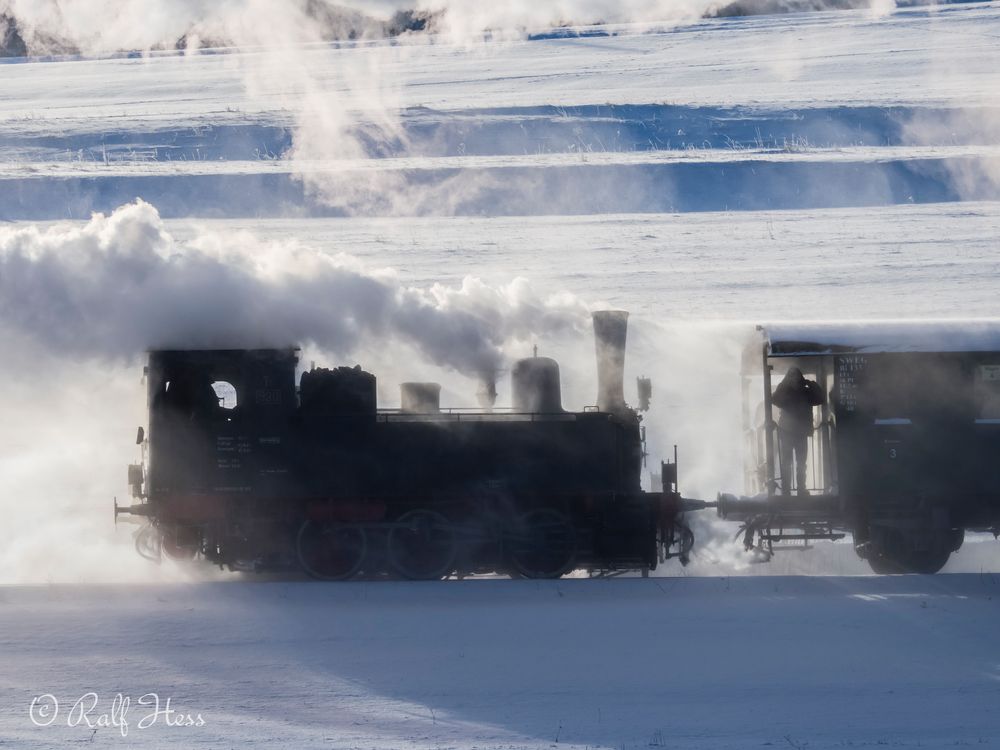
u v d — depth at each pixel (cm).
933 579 6600
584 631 5519
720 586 6488
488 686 4759
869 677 4841
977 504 7175
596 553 7044
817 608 5934
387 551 6900
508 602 6159
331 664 5053
